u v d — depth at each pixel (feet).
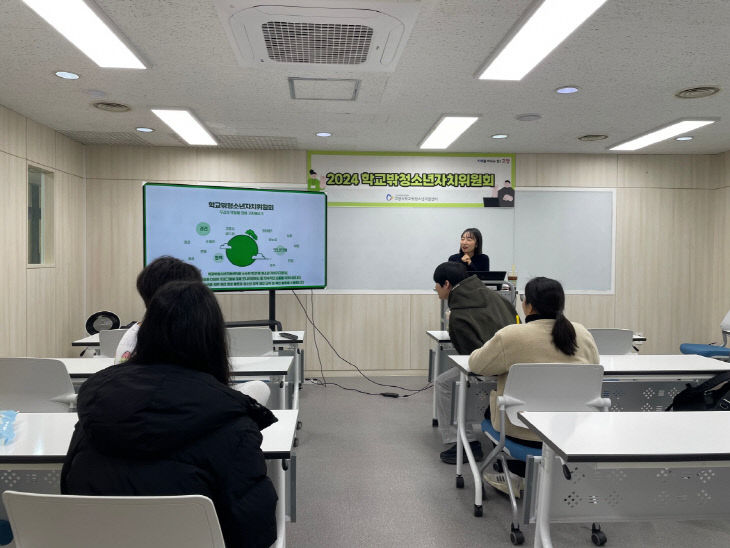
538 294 8.21
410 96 13.07
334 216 19.81
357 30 8.75
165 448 3.52
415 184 19.97
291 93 12.92
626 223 20.47
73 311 17.99
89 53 10.25
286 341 13.07
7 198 14.11
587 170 20.30
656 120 15.29
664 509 5.99
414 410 15.47
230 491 3.68
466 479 10.60
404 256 20.04
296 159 19.60
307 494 9.84
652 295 20.57
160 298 4.01
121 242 18.98
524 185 20.20
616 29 9.13
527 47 9.78
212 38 9.67
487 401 10.71
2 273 13.88
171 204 16.38
